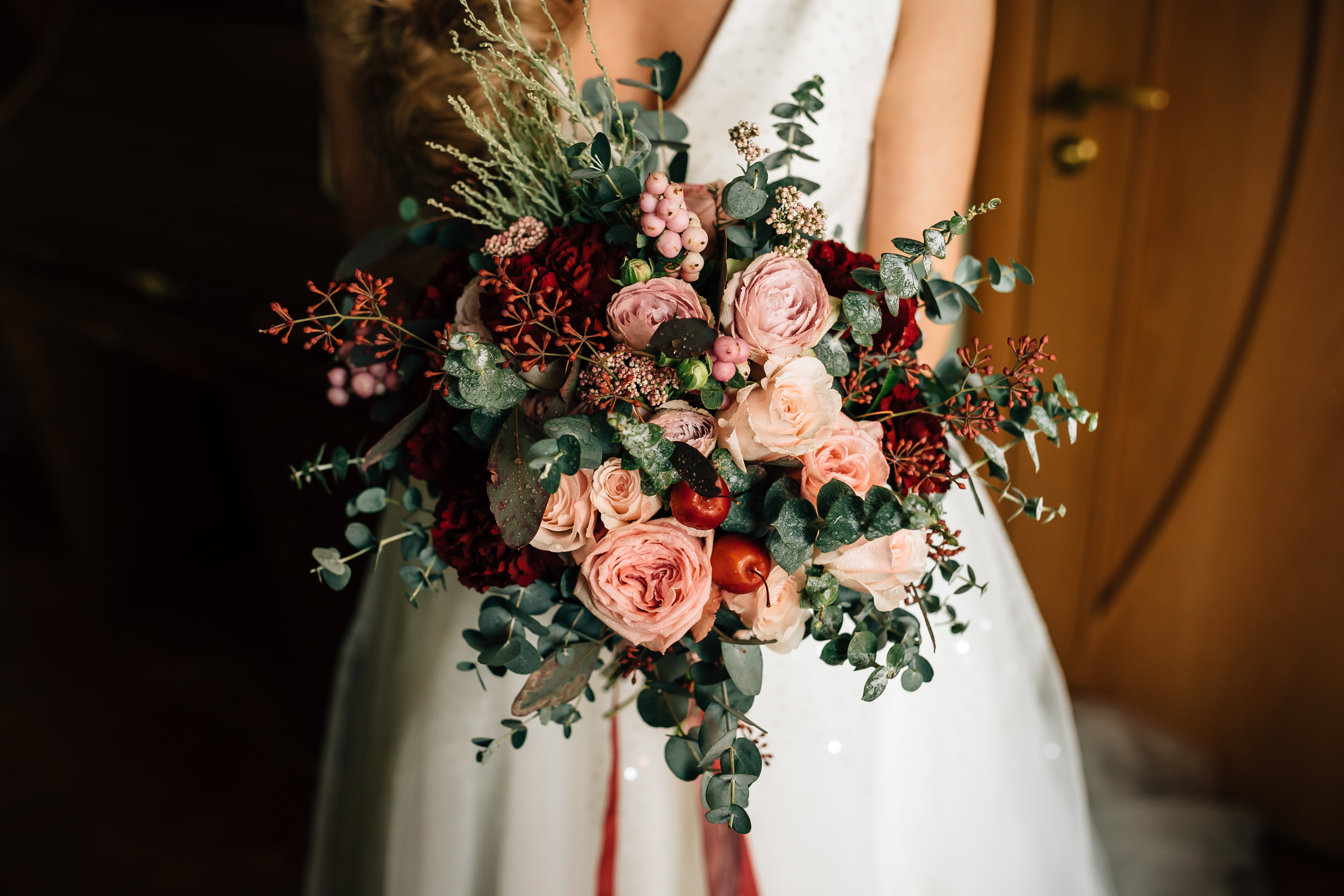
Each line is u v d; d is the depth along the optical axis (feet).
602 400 2.58
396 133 3.26
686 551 2.54
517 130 2.96
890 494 2.49
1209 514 5.32
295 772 6.76
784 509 2.52
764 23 3.13
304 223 5.30
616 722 3.34
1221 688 5.57
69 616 8.46
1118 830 5.35
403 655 3.63
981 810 3.69
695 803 3.37
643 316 2.56
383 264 3.53
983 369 2.97
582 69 3.17
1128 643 5.83
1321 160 4.50
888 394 2.79
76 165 6.42
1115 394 5.33
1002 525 4.32
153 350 5.97
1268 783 5.55
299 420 5.49
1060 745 4.00
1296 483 5.01
